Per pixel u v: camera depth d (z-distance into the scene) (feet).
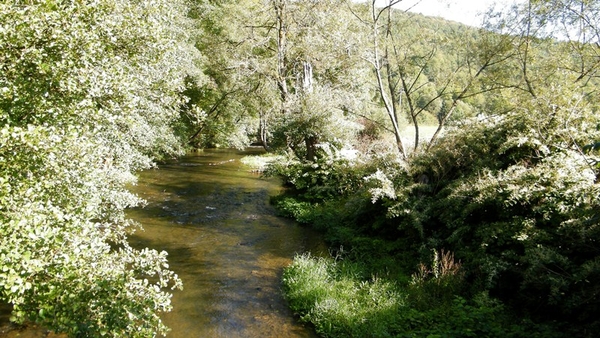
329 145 42.88
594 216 16.25
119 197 21.03
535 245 17.63
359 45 38.88
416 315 17.28
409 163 29.07
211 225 33.58
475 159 25.79
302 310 19.35
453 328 16.14
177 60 30.60
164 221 34.14
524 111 24.97
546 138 22.94
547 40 31.42
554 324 15.65
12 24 10.72
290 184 50.03
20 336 16.07
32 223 9.91
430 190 27.04
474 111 35.47
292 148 49.16
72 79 11.49
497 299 17.67
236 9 65.92
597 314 14.99
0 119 11.03
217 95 78.18
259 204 41.73
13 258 9.10
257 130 106.01
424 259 22.27
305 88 48.70
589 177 18.06
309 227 33.65
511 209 19.92
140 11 14.37
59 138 10.48
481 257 19.30
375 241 26.50
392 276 21.71
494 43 33.17
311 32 52.80
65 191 12.67
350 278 21.54
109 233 14.48
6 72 11.34
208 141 91.61
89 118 12.89
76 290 10.37
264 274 23.71
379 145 42.47
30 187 10.95
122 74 13.12
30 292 10.41
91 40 11.64
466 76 34.68
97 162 14.62
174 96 17.33
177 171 61.93
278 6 55.57
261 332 17.38
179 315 18.63
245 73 58.54
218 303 19.95
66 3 11.97
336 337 16.83
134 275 11.89
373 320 17.13
